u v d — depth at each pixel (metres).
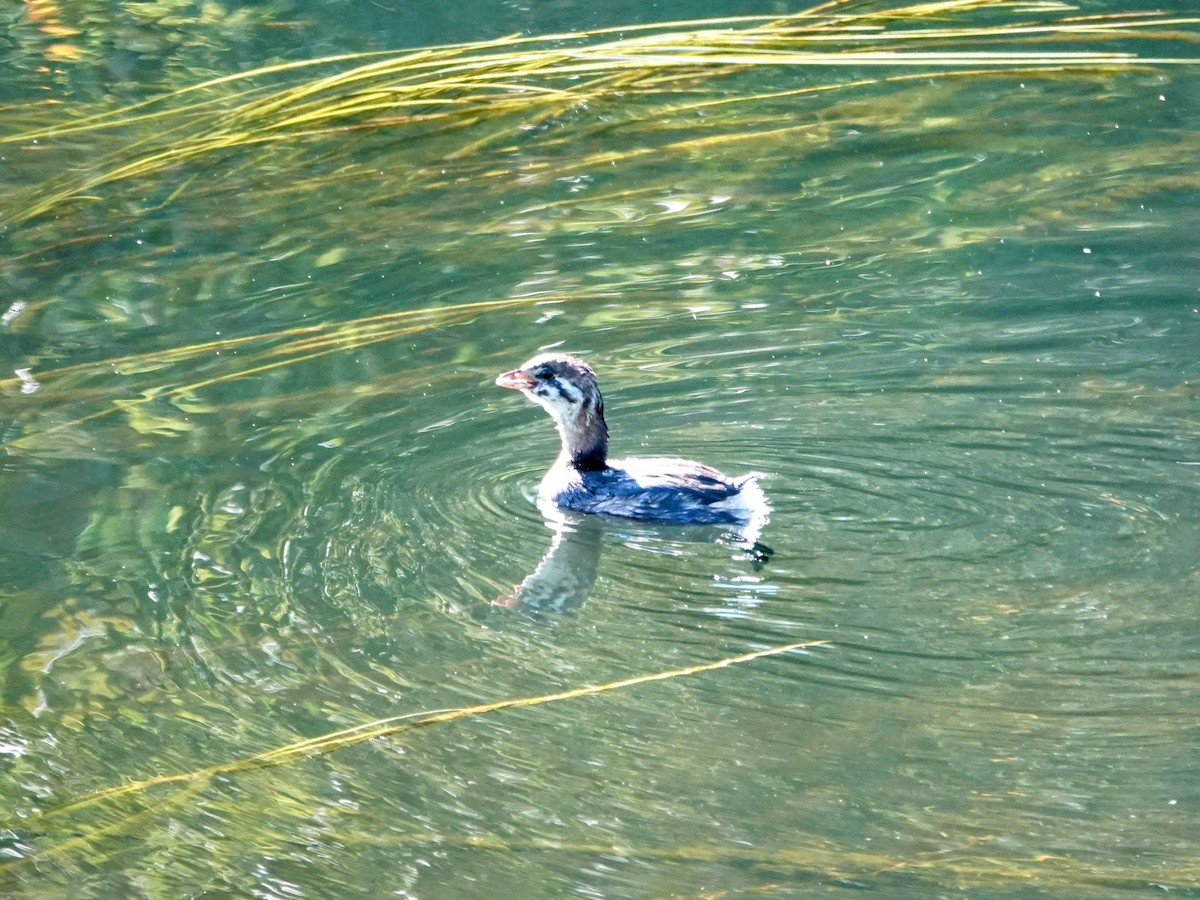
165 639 12.76
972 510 14.30
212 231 21.45
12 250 20.94
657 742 11.23
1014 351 17.44
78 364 17.86
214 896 9.98
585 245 20.56
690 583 13.50
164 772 11.17
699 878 9.93
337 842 10.42
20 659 12.51
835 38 16.33
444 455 16.03
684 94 24.45
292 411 16.83
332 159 23.11
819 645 12.30
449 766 11.07
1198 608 12.53
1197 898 9.50
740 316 18.58
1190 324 17.84
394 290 19.56
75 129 22.48
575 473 15.23
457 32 27.27
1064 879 9.73
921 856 10.01
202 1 29.41
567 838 10.32
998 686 11.67
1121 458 15.12
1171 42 24.19
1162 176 21.88
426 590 13.47
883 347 17.70
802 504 14.53
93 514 14.75
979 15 22.89
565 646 12.50
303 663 12.38
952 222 20.84
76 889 10.11
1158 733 11.05
